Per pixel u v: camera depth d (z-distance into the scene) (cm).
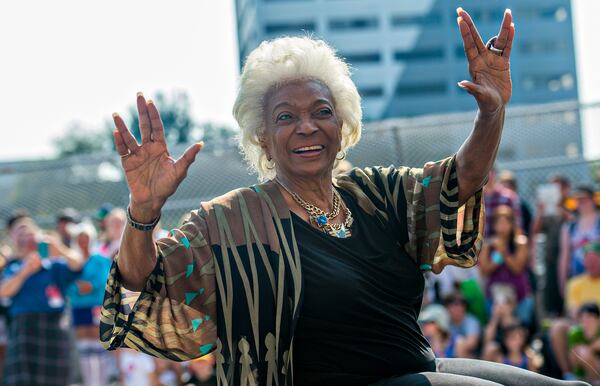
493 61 375
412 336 384
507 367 384
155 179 348
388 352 375
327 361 371
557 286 1070
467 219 393
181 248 363
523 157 1217
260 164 409
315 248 375
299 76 389
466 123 1193
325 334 369
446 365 392
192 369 930
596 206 1021
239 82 396
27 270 1038
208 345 376
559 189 1095
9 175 1265
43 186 1265
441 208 388
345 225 387
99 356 1073
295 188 388
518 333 930
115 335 358
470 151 380
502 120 377
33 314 1035
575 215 1052
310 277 368
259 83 391
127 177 349
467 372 383
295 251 370
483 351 943
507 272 997
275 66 388
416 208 392
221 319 366
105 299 356
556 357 891
